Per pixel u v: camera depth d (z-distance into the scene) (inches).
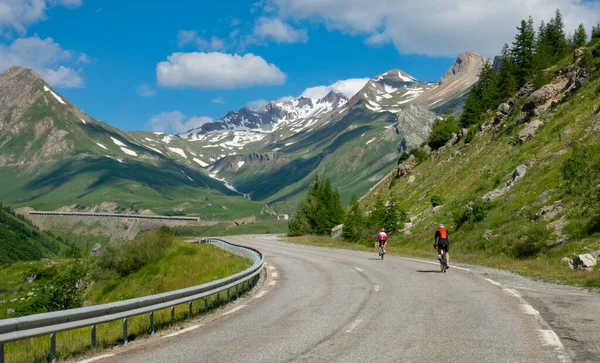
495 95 3213.6
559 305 468.8
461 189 1854.1
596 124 1304.1
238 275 659.4
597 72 1657.2
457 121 3403.1
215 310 564.4
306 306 540.7
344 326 412.2
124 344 385.4
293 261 1261.1
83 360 332.5
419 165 2871.6
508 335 350.0
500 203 1317.7
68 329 333.7
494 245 1073.5
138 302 409.1
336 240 2269.9
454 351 311.0
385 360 296.4
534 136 1663.4
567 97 1726.1
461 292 584.4
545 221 1016.9
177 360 322.3
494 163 1759.4
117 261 1546.5
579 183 1043.3
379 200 2011.6
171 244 1702.8
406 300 541.3
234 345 361.4
